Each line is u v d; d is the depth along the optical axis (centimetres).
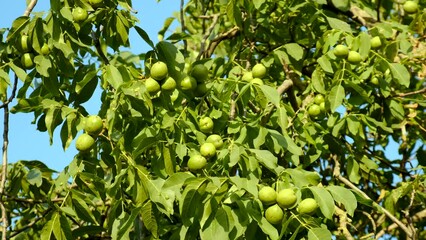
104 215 595
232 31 649
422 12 626
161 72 428
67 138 434
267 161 408
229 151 417
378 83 571
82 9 450
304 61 642
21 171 541
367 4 707
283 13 632
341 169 598
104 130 440
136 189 408
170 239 411
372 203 424
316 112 555
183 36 491
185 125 436
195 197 380
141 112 418
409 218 532
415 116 633
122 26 455
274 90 448
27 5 466
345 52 539
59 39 438
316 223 389
